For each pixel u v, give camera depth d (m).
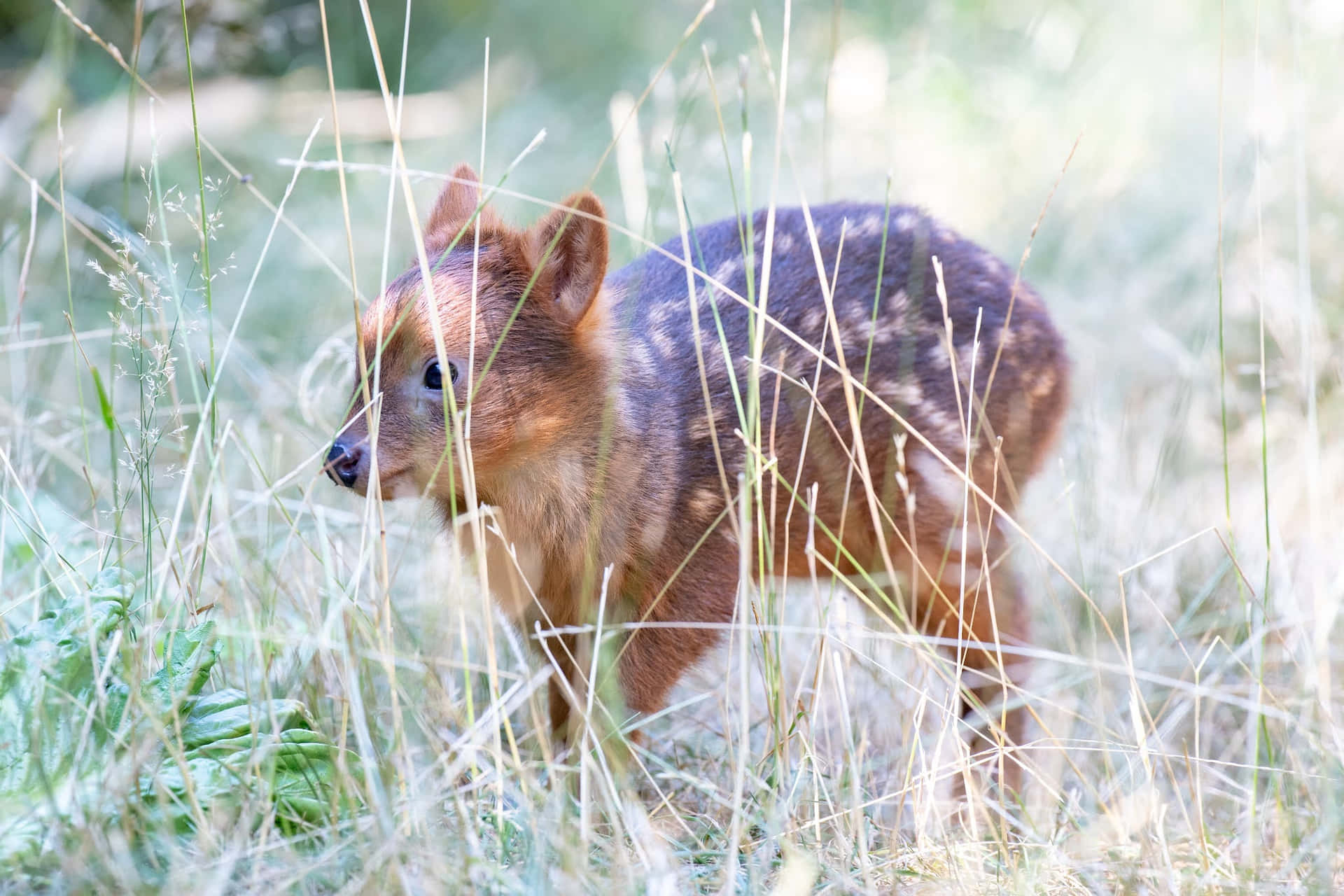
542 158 19.06
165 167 16.50
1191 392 12.14
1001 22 20.38
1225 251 13.50
